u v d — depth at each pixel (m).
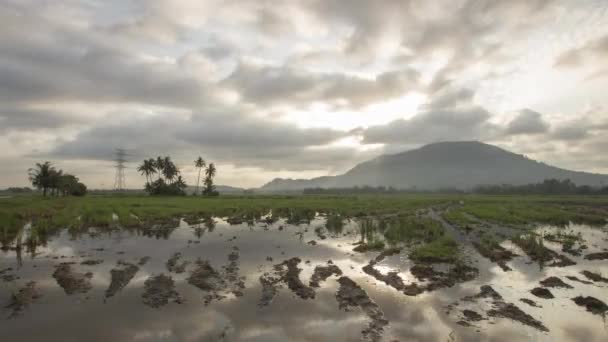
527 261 23.05
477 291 17.11
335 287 17.70
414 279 19.16
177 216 48.81
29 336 12.23
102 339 12.02
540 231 36.62
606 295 16.59
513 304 15.36
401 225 38.41
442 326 13.14
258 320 13.62
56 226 38.22
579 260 23.77
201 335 12.32
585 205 78.94
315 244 29.19
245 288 17.47
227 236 32.97
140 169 120.69
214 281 18.58
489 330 12.82
